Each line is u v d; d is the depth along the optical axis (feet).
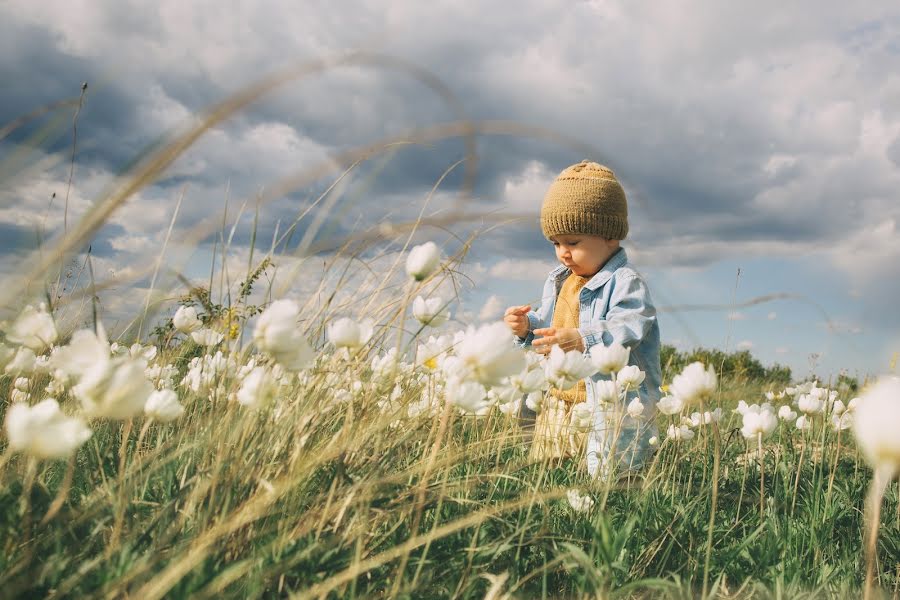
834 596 5.80
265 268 6.39
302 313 6.68
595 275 12.56
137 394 3.67
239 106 2.85
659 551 6.39
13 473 5.21
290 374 6.19
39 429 3.66
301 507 5.39
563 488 6.75
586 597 4.72
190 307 7.41
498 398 7.16
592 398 10.93
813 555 6.98
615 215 12.35
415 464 6.22
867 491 9.14
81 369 4.18
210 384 6.72
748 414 7.82
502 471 7.34
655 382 11.85
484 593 5.06
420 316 6.60
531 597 5.30
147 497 5.68
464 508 6.23
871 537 3.18
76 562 4.32
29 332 5.09
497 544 5.38
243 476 5.12
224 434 5.42
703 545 6.42
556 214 12.53
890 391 3.01
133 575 3.52
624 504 7.41
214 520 4.67
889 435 2.93
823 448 9.00
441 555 5.19
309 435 5.68
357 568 4.07
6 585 3.56
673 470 9.52
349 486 5.30
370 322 6.53
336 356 6.40
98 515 4.73
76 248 3.06
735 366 26.27
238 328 6.46
